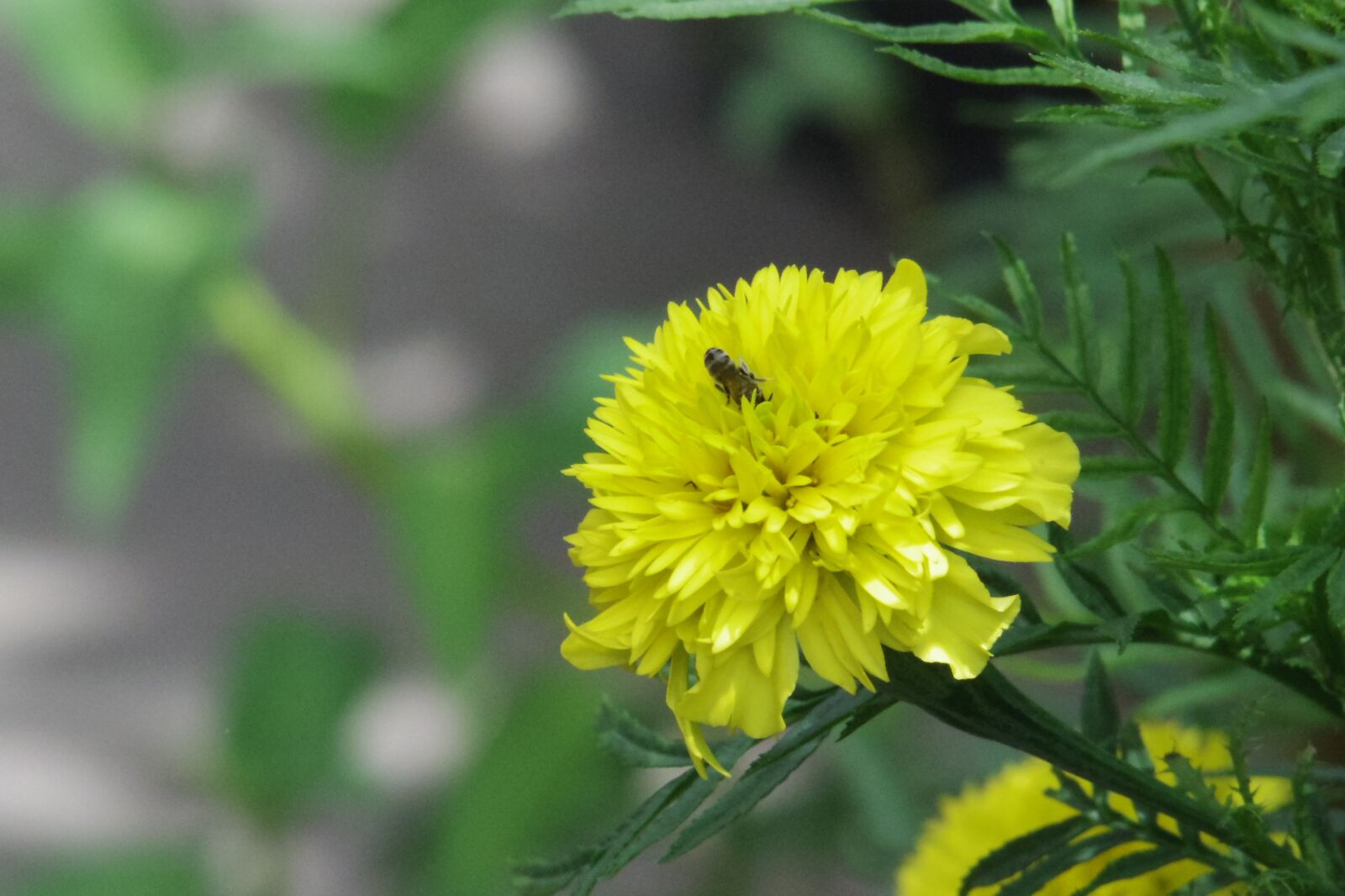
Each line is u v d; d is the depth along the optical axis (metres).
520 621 2.14
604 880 0.63
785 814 1.26
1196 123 0.58
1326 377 0.72
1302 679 0.66
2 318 1.67
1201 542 0.69
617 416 0.64
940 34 0.63
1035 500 0.62
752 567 0.62
